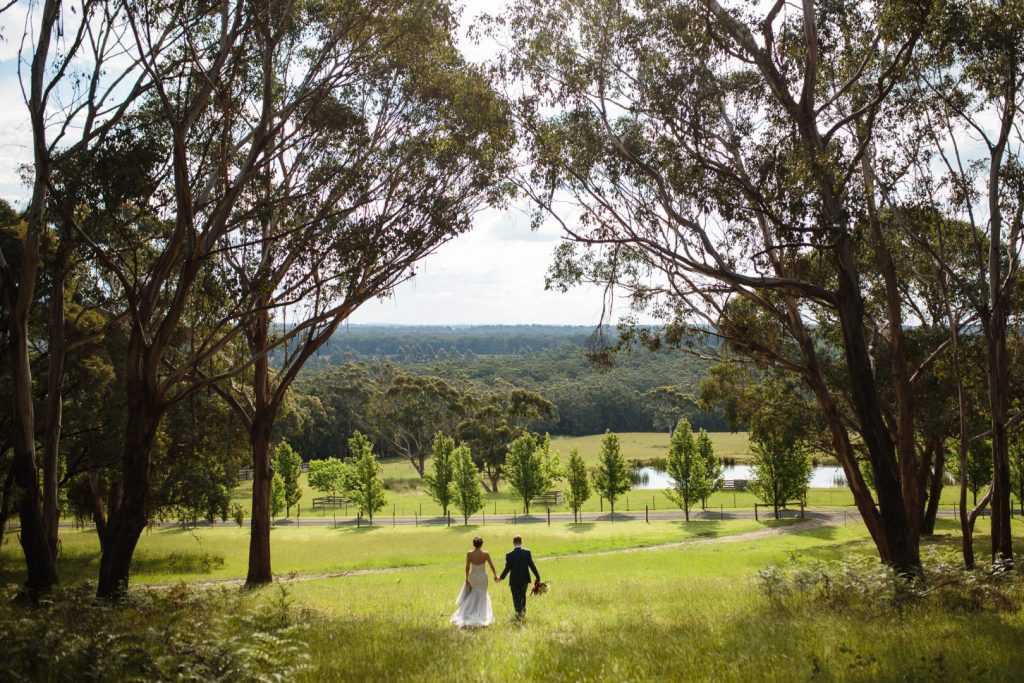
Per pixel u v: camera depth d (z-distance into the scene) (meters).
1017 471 46.28
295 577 26.61
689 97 15.37
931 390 27.36
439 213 17.00
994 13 14.28
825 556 27.47
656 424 130.38
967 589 13.05
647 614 13.34
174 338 25.75
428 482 60.31
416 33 16.95
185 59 15.77
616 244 18.98
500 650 9.80
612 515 57.44
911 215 18.55
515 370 150.00
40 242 17.86
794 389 30.66
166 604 14.45
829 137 15.32
